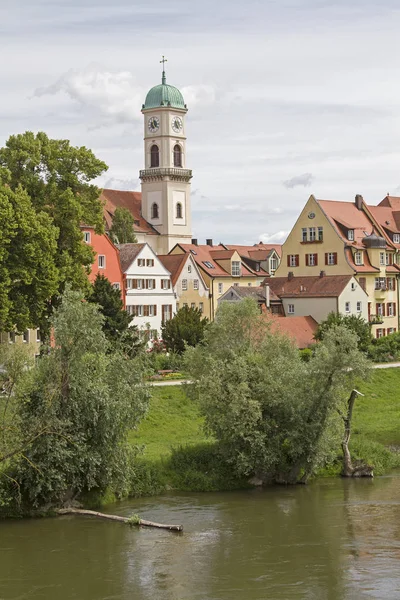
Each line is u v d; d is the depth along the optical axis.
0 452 51.22
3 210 76.19
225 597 39.50
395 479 63.91
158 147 187.38
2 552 46.03
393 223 141.88
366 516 52.78
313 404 61.34
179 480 60.66
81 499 54.84
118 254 117.94
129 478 56.03
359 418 81.75
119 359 55.41
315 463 61.47
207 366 63.75
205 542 47.56
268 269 157.12
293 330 116.00
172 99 188.00
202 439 70.94
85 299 92.50
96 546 46.97
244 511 54.31
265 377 61.75
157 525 50.53
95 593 40.28
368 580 41.44
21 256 78.31
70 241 87.12
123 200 187.00
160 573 42.75
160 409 77.12
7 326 78.50
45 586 41.19
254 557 44.97
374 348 107.62
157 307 124.69
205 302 140.38
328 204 134.25
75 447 52.69
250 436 60.59
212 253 150.00
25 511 52.59
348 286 124.88
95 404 53.22
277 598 39.34
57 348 53.53
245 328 66.00
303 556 45.03
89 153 89.88
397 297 137.75
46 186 87.44
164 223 185.12
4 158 87.88
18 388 52.97
